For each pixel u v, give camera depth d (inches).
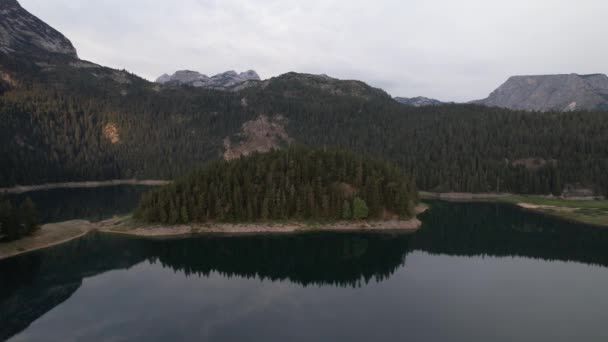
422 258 3508.9
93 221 4820.4
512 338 1894.7
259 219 4471.0
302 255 3570.4
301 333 1946.4
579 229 4785.9
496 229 4776.1
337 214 4608.8
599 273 3021.7
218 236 4121.6
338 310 2268.7
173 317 2159.2
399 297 2493.8
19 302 2404.0
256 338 1889.8
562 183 7426.2
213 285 2746.1
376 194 4709.6
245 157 5339.6
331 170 5022.1
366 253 3656.5
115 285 2719.0
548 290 2637.8
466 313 2215.8
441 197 7637.8
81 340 1882.4
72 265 3179.1
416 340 1871.3
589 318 2144.4
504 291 2600.9
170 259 3403.1
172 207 4296.3
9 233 3486.7
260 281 2854.3
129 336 1923.0
